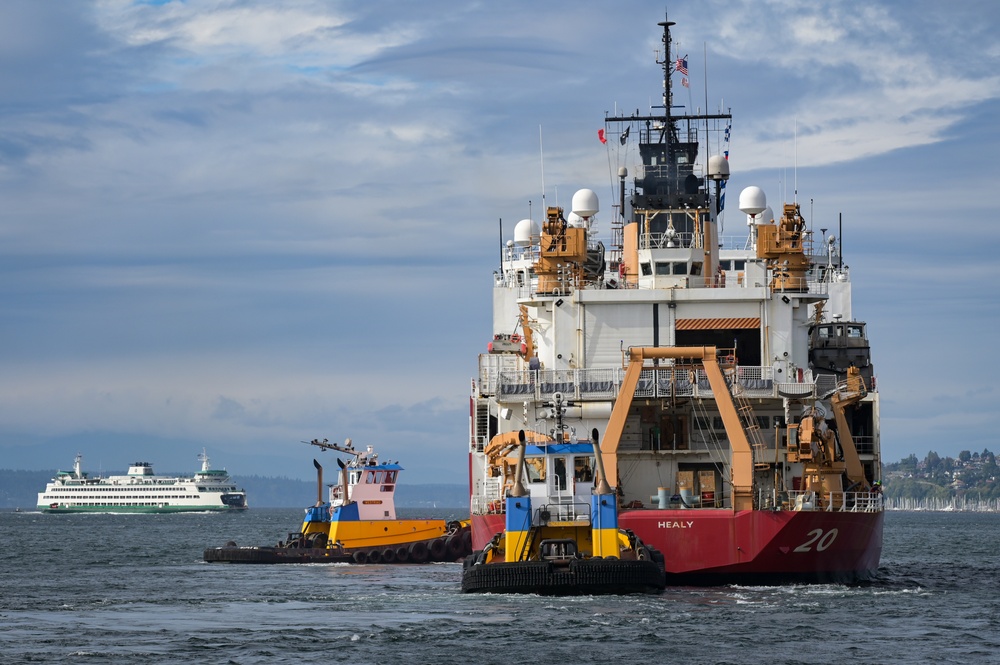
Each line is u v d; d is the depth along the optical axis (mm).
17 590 184875
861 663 110938
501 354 197375
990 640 123125
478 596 150750
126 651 118562
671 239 190000
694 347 158750
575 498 150875
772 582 158625
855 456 174000
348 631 128875
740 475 155875
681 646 118062
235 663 111875
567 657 113188
